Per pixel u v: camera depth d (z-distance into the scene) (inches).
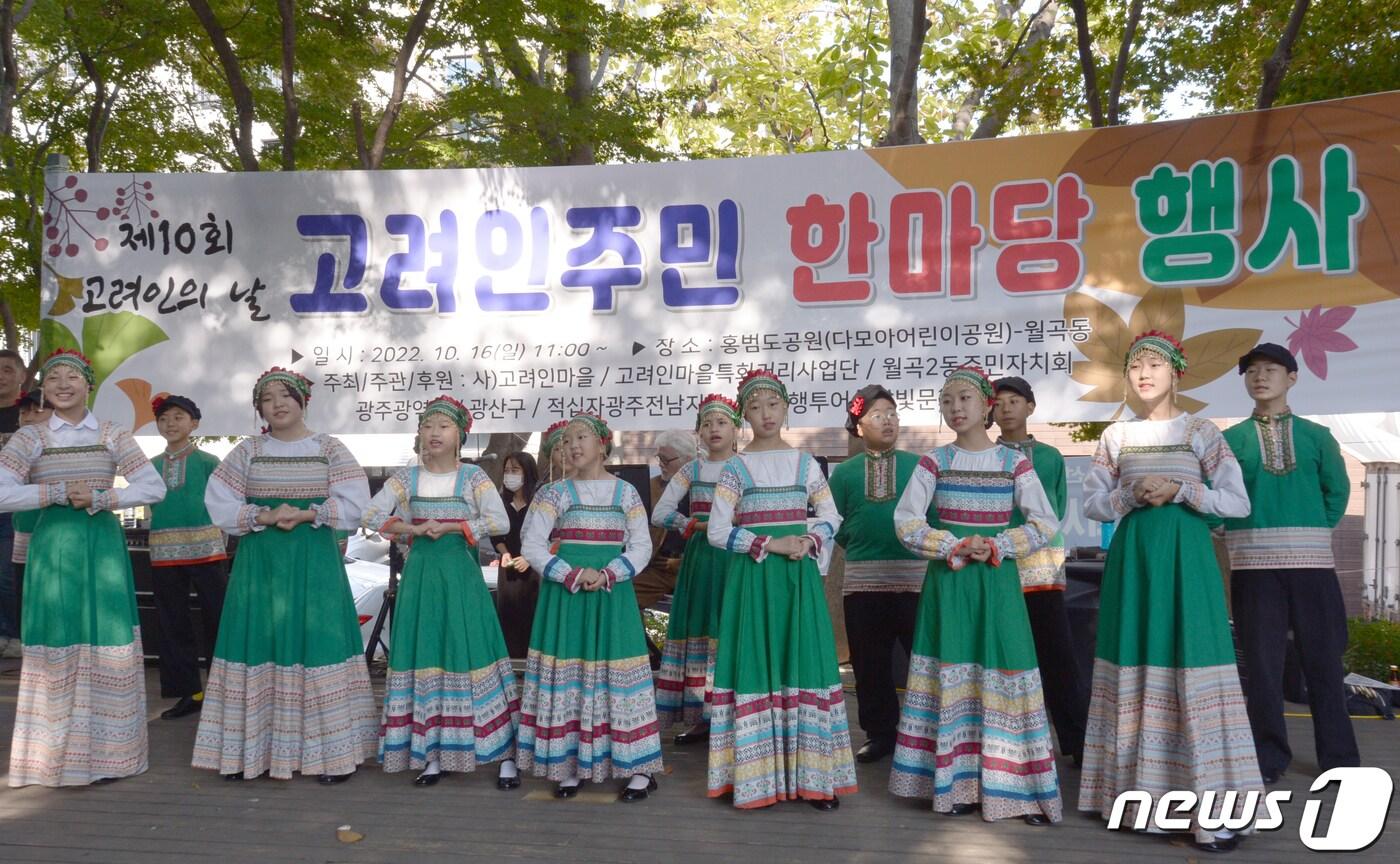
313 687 170.1
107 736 171.2
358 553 304.0
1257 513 166.4
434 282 223.1
